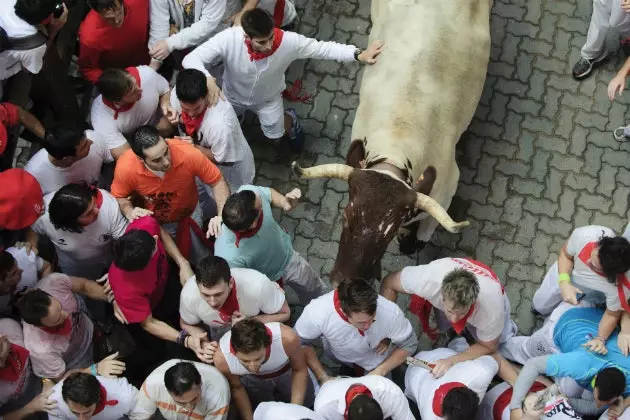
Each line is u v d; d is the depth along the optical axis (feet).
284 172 22.71
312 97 23.67
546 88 23.68
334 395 14.75
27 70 18.39
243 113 22.36
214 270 14.16
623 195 22.21
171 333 16.08
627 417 15.25
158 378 14.78
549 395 15.72
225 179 19.20
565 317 17.03
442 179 19.02
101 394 14.65
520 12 24.62
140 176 16.57
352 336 15.74
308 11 24.68
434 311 18.17
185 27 20.15
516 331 19.39
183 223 18.13
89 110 22.85
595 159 22.70
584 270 16.22
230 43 18.48
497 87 23.71
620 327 16.43
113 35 19.01
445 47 19.15
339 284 15.37
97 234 16.49
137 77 17.89
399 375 18.92
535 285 21.15
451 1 19.74
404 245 20.95
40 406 15.08
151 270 15.75
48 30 17.63
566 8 24.59
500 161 22.71
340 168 16.80
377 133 17.99
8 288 15.56
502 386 16.56
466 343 17.74
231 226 15.12
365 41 24.45
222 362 15.10
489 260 21.45
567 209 22.07
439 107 18.72
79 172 17.26
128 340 18.88
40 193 16.01
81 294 17.29
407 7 19.79
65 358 16.52
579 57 24.07
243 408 15.98
